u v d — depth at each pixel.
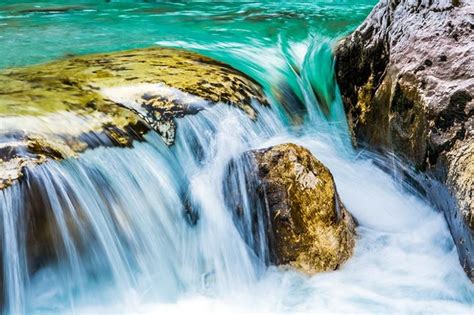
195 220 4.47
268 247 4.24
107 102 4.71
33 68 5.74
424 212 4.90
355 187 5.35
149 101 4.83
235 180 4.49
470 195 3.98
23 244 3.55
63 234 3.76
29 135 3.96
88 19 9.92
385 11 5.75
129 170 4.32
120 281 4.06
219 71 5.82
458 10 4.83
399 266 4.43
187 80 5.31
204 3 13.31
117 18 10.18
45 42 7.38
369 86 5.76
